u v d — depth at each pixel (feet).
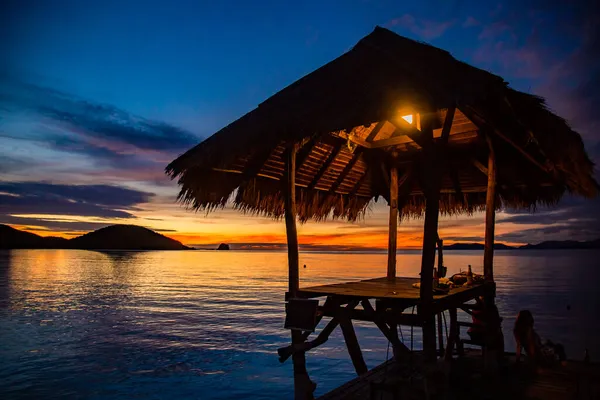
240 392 50.31
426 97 13.53
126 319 106.52
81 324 98.94
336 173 26.32
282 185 22.95
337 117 15.26
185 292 179.32
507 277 277.85
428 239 15.42
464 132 22.79
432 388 16.71
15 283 216.54
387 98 14.30
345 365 62.44
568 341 79.10
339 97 16.14
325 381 54.65
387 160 27.25
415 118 22.03
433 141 15.44
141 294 170.19
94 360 64.90
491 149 21.83
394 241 26.43
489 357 20.98
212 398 48.21
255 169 20.62
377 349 72.08
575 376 18.74
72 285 210.38
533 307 129.08
